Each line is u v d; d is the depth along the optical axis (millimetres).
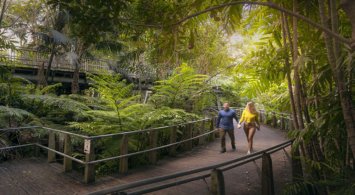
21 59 12453
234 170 6246
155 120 7840
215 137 11422
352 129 2678
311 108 4207
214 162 7129
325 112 3404
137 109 8000
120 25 2879
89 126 7137
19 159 6980
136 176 5938
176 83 9484
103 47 11797
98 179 5664
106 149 7004
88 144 5438
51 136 6664
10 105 8711
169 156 7992
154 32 3324
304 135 3514
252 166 6578
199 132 9938
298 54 4043
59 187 5078
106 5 2648
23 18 12312
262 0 3758
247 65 4797
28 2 12023
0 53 11117
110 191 1961
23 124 7809
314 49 3729
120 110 7363
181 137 8891
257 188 5133
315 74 3834
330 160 3732
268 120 17359
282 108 5445
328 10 3141
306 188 3709
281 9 2121
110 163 6590
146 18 2957
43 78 11719
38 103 9148
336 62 2668
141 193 2295
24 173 5816
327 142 3783
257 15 4527
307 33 3969
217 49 12469
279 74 4590
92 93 12102
